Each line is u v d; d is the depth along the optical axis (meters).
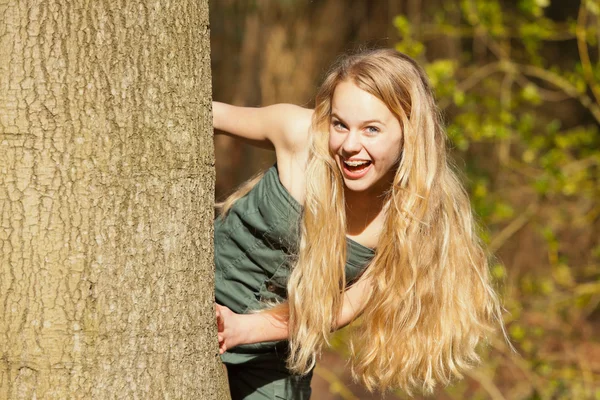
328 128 3.37
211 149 2.83
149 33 2.57
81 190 2.49
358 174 3.26
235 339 3.44
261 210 3.54
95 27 2.48
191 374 2.73
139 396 2.60
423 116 3.31
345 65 3.26
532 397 7.12
